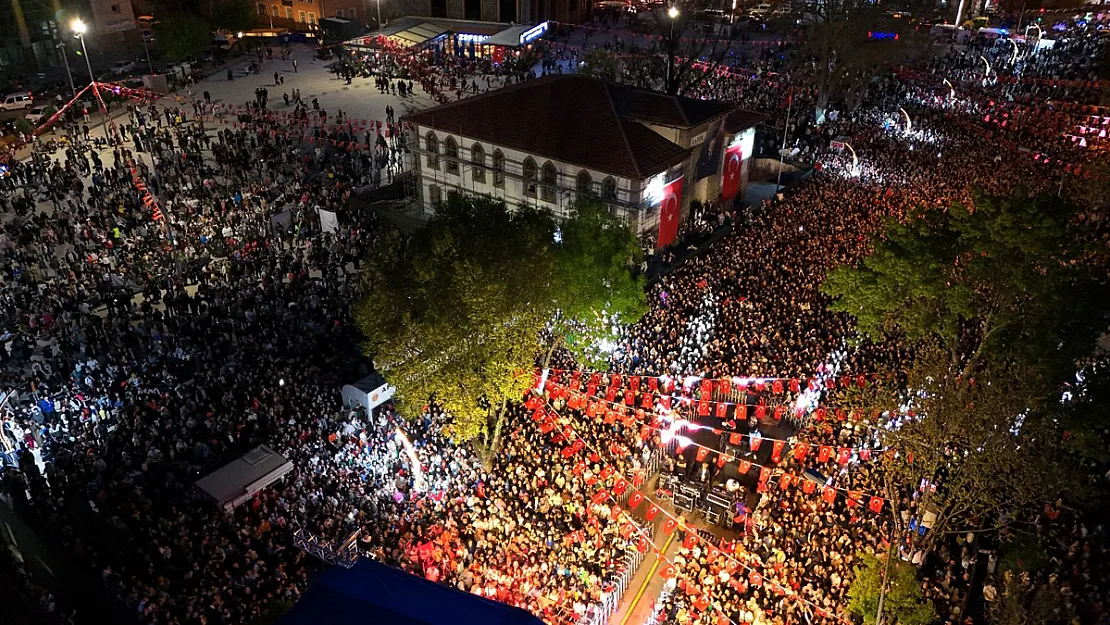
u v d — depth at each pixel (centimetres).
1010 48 10650
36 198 6112
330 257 5162
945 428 2712
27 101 8119
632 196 5006
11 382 3853
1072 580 2756
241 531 2892
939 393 2716
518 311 3216
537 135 5347
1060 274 2853
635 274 5028
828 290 3500
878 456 3203
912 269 3138
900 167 6806
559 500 3169
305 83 9538
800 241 5434
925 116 8212
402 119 5844
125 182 6128
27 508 3073
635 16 13025
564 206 5281
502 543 2973
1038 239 2845
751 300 4638
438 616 1402
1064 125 7431
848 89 8562
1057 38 11038
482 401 3462
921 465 2811
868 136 7694
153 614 2503
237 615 2562
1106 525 3061
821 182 6762
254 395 3731
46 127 7612
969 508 2852
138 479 3188
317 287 4734
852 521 3050
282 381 3772
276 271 4875
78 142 6938
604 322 3875
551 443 3578
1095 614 2605
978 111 8131
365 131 7794
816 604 2714
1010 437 2583
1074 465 2889
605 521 3178
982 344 3052
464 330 3062
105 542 2866
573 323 3906
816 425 3606
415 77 9544
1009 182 6259
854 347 4125
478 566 2869
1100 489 3197
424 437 3553
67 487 3166
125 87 8725
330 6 11675
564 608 2747
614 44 11375
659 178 5178
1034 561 2811
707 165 5925
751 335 4209
